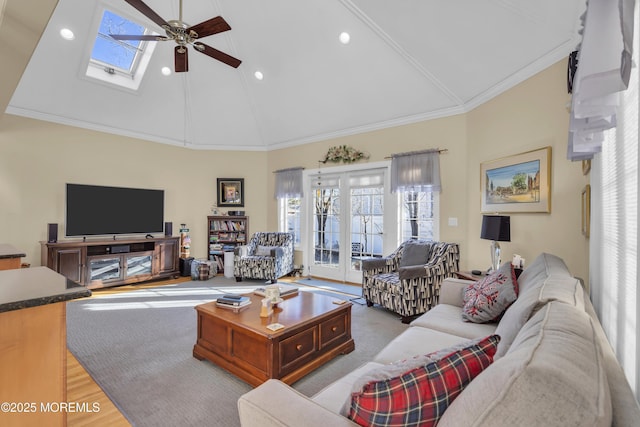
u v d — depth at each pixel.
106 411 1.87
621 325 1.37
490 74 3.48
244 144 6.47
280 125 5.97
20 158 4.38
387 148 4.93
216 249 6.26
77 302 4.08
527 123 3.18
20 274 1.45
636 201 1.19
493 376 0.68
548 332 0.84
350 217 5.45
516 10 2.71
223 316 2.35
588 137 1.44
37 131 4.50
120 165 5.33
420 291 3.37
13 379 1.07
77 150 4.87
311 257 6.00
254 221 6.57
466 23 3.10
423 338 1.89
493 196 3.65
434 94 4.21
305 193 6.03
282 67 4.79
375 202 5.14
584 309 1.12
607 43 1.03
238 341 2.24
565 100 2.75
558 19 2.54
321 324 2.41
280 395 1.00
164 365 2.43
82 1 3.67
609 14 1.03
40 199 4.54
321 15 3.84
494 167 3.62
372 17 3.58
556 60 2.83
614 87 1.01
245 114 5.96
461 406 0.70
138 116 5.31
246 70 5.12
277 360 2.04
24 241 4.41
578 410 0.57
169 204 5.95
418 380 0.88
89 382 2.19
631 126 1.26
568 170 2.73
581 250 2.59
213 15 4.12
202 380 2.22
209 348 2.46
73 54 4.14
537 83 3.05
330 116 5.29
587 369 0.65
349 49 4.12
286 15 3.99
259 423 0.93
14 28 2.02
